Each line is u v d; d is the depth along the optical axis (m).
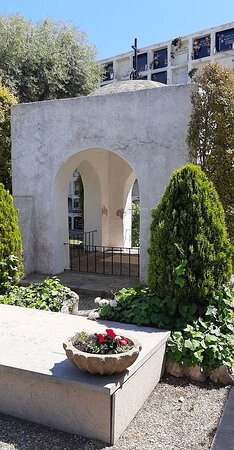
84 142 7.88
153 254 4.37
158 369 3.80
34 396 3.15
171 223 4.23
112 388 2.78
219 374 3.86
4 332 3.95
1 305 5.04
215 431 3.06
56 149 8.17
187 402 3.50
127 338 3.18
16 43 13.93
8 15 15.02
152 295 4.52
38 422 3.16
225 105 6.67
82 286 7.41
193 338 3.98
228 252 4.34
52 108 8.13
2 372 3.26
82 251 11.52
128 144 7.48
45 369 3.07
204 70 7.02
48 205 8.36
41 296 5.40
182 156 7.03
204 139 6.83
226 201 6.70
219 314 4.23
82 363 2.85
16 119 8.54
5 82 12.41
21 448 2.81
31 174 8.48
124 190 11.63
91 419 2.94
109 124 7.61
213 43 24.28
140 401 3.38
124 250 11.72
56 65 14.31
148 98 7.23
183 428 3.12
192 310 4.21
